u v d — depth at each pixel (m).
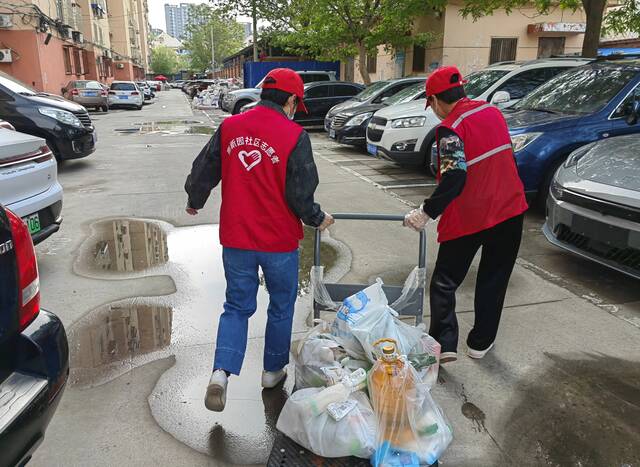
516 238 2.76
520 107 6.60
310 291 4.11
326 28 16.97
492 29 16.23
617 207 3.65
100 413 2.64
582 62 8.55
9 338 1.92
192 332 3.48
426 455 2.10
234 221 2.38
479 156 2.58
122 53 56.84
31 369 1.98
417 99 9.73
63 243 5.25
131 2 66.19
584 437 2.48
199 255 4.92
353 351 2.43
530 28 16.48
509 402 2.73
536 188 5.68
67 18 31.28
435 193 2.55
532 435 2.49
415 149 8.23
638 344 3.28
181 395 2.80
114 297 4.00
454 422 2.58
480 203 2.63
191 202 2.56
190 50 86.00
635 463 2.32
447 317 2.84
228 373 2.44
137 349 3.25
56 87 27.12
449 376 2.95
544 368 3.03
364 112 10.98
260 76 26.05
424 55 17.28
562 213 4.16
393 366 2.19
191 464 2.31
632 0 10.20
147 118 20.78
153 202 6.84
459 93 2.65
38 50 24.11
